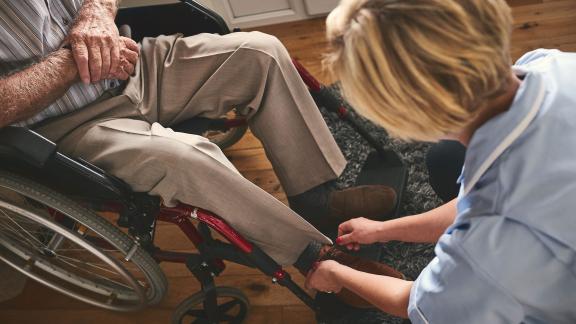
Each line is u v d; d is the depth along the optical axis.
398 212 1.43
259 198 1.11
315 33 2.20
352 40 0.57
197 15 1.38
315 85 1.40
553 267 0.61
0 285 1.58
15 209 1.16
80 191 1.11
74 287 1.59
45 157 0.97
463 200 0.68
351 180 1.61
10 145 0.96
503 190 0.61
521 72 0.66
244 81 1.28
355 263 1.25
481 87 0.56
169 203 1.11
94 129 1.16
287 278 1.19
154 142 1.10
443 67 0.54
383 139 1.69
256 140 1.85
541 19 1.94
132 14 1.41
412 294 0.77
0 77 1.04
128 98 1.23
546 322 0.67
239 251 1.16
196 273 1.22
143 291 1.38
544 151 0.59
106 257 1.25
